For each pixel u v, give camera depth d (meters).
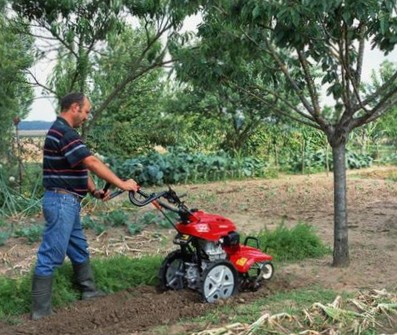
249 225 10.20
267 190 15.69
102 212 10.85
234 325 4.96
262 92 8.21
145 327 5.14
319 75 10.27
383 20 5.44
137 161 17.53
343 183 7.10
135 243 8.51
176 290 6.03
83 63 12.59
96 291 6.00
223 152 20.22
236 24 6.26
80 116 5.56
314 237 7.93
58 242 5.37
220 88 7.16
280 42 5.98
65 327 5.16
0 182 11.07
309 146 23.17
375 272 6.90
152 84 19.38
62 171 5.37
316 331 5.00
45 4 12.00
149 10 12.14
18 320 5.36
